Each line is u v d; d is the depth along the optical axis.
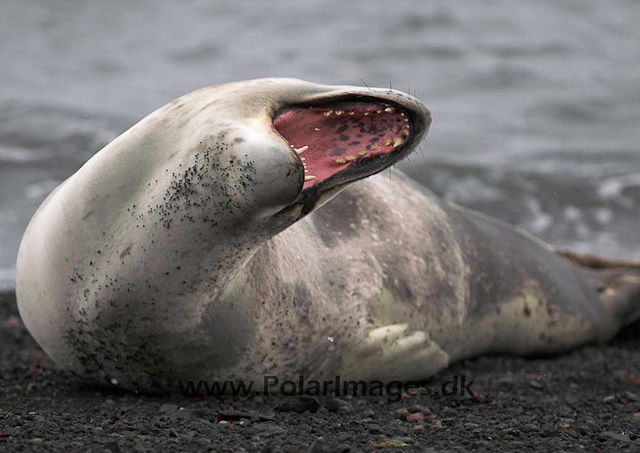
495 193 43.72
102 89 66.12
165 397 16.09
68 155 45.56
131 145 13.74
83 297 14.38
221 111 12.96
